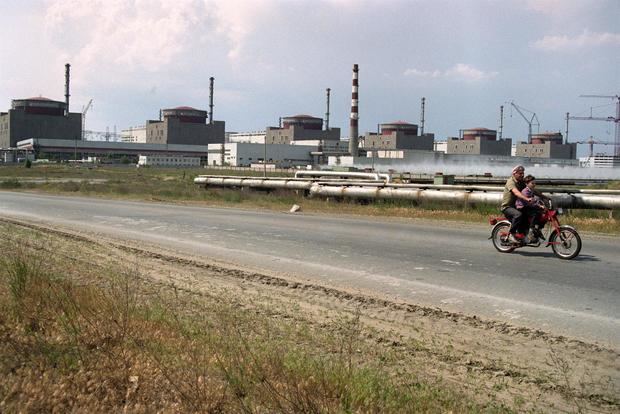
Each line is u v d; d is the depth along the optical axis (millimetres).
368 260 11508
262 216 20922
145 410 4129
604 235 15648
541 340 6500
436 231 16266
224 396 4344
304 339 6324
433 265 10969
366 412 4270
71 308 6254
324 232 16000
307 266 10875
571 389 5105
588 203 21188
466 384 5191
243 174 84438
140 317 6406
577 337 6629
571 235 11711
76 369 4801
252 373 4848
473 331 6820
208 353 5379
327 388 4602
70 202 27281
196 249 12898
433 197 24156
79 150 166250
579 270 10469
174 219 19438
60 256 11398
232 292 8648
